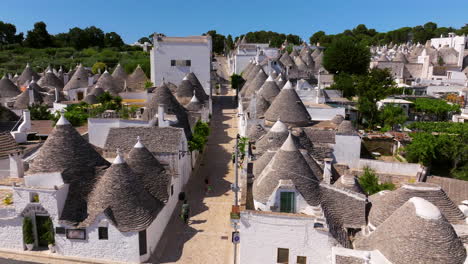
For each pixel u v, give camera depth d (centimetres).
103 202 2445
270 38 18850
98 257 2472
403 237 1756
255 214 2116
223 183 3862
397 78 8981
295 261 2131
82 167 2639
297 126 4175
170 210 3106
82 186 2586
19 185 2580
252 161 3112
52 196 2438
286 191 2253
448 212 2133
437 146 4294
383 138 4812
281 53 12044
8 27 14538
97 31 15938
